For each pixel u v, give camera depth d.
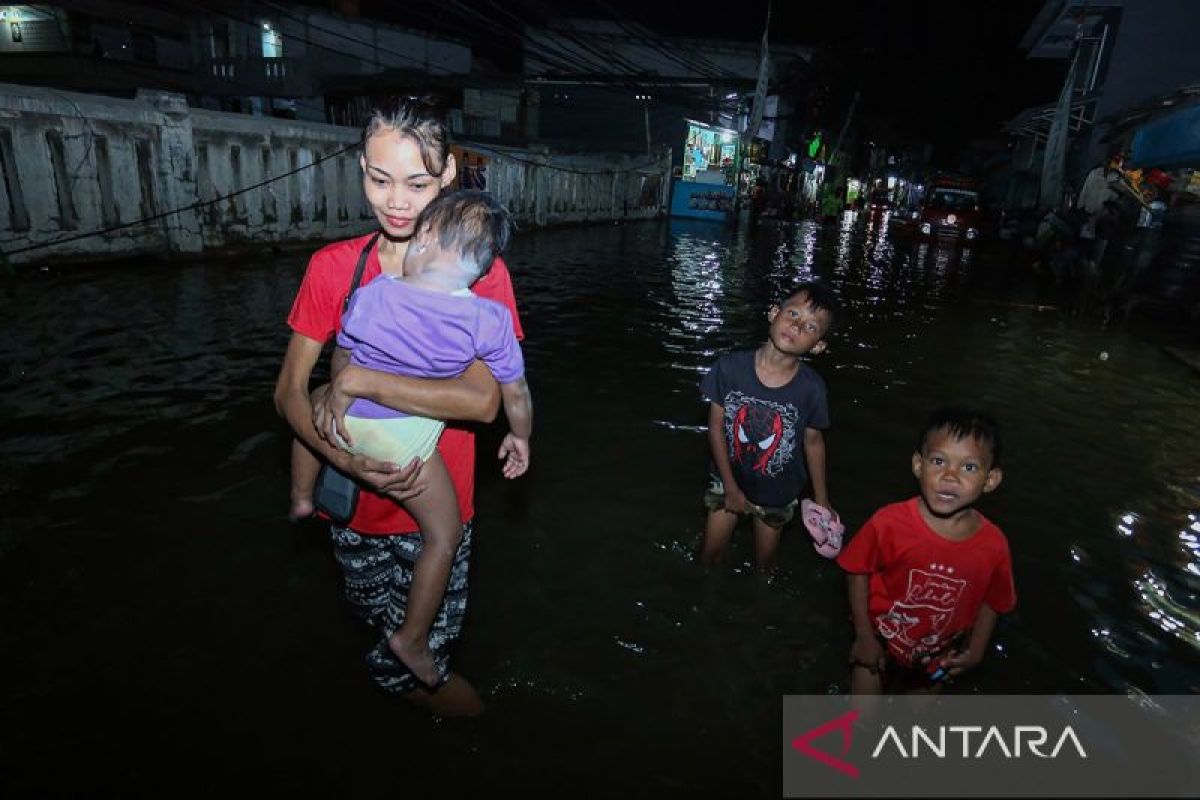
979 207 23.97
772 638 2.92
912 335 8.95
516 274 11.98
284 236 12.11
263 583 3.10
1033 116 21.86
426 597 2.01
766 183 33.56
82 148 8.95
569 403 5.64
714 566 3.42
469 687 2.39
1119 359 8.13
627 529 3.73
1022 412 5.95
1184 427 5.73
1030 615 3.08
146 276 9.18
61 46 23.59
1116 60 17.88
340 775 2.16
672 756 2.30
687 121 28.41
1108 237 13.35
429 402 1.88
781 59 31.50
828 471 4.56
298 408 1.98
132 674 2.54
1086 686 2.66
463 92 24.09
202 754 2.21
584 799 2.12
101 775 2.12
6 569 3.09
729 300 10.60
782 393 2.99
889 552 2.42
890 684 2.66
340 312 2.01
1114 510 4.12
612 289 11.02
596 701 2.53
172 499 3.74
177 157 10.02
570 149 23.77
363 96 22.91
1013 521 3.93
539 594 3.15
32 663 2.56
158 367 5.72
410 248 1.93
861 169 52.16
